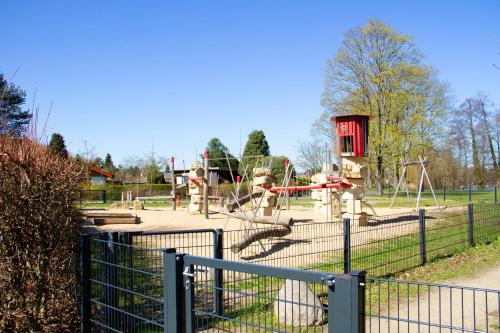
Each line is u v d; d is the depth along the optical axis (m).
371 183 43.72
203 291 4.72
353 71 37.16
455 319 5.73
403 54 36.38
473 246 11.17
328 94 38.38
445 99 37.59
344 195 13.73
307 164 40.47
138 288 4.69
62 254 4.76
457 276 8.26
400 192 39.16
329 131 39.50
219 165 51.16
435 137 37.78
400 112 36.69
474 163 45.72
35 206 4.61
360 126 14.05
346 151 14.08
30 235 4.59
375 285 7.34
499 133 44.34
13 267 4.49
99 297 4.67
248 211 14.02
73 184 5.01
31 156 4.75
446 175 48.38
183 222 14.80
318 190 17.88
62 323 4.73
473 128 45.59
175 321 3.37
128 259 4.61
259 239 8.34
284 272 2.76
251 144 55.94
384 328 5.36
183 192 36.12
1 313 4.48
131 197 33.62
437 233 11.58
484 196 30.19
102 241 4.62
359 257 7.66
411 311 6.05
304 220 15.03
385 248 8.77
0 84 9.27
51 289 4.66
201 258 3.24
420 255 9.09
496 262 9.44
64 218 4.79
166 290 3.45
